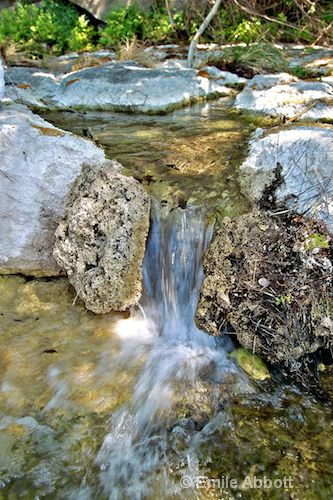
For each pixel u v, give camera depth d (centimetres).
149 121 164
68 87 187
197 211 108
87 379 95
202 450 83
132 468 81
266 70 205
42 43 277
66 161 112
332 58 216
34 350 100
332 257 95
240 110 168
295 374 96
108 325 108
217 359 101
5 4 340
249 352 99
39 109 179
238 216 103
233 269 99
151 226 110
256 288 97
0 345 101
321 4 277
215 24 258
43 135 112
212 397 92
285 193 103
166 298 110
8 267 119
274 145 110
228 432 85
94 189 108
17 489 77
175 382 95
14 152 109
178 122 161
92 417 88
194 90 186
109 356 100
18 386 93
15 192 111
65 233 110
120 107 179
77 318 108
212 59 216
